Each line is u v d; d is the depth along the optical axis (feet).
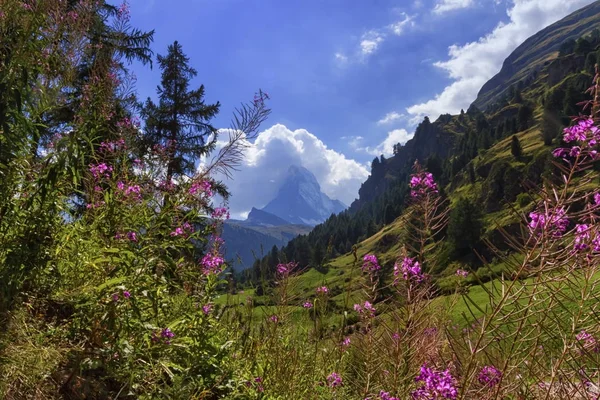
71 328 8.42
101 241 9.50
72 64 10.18
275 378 11.84
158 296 9.07
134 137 12.60
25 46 8.14
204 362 10.03
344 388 11.24
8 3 7.97
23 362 6.79
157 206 10.39
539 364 6.57
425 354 8.38
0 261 7.59
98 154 11.39
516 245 6.06
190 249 10.26
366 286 9.43
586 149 5.72
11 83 7.58
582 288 5.91
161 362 8.59
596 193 5.61
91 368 7.80
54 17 9.68
